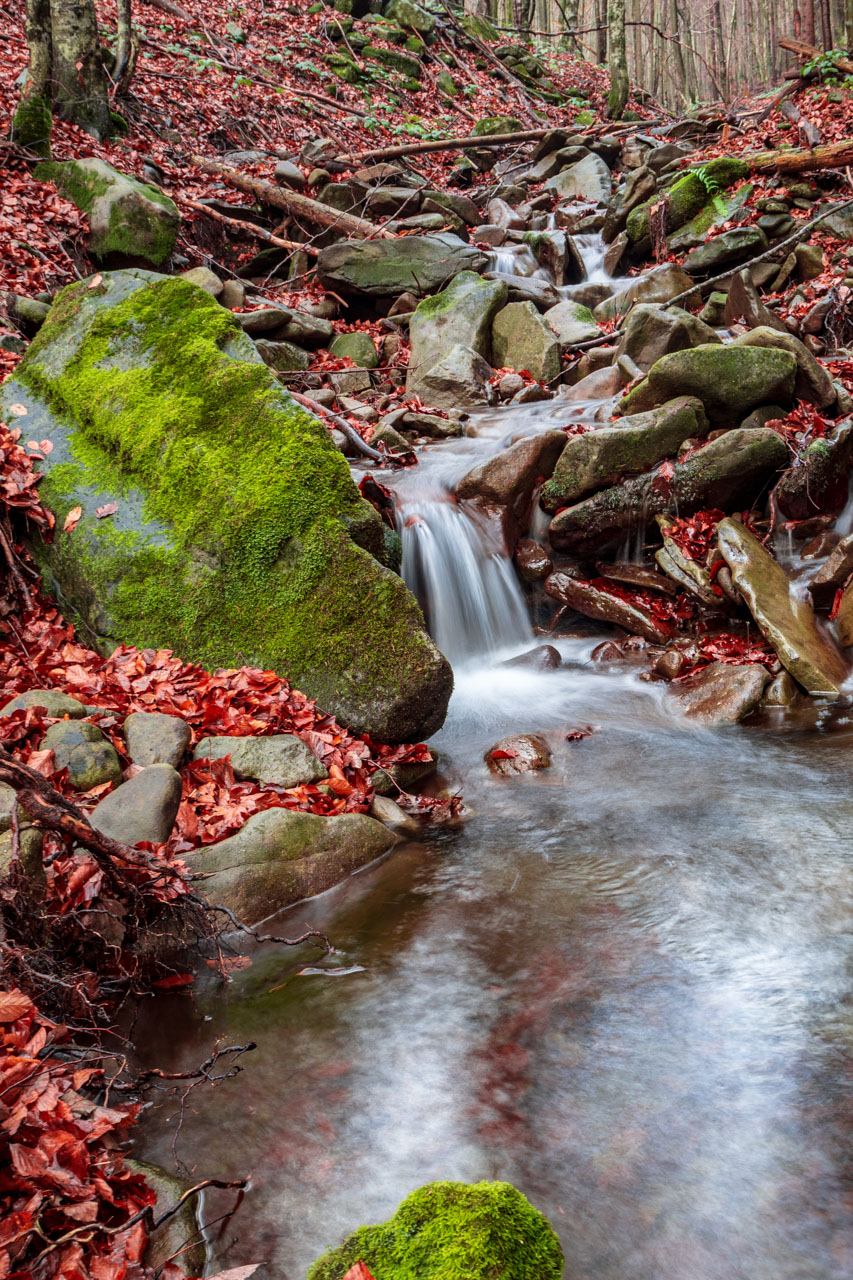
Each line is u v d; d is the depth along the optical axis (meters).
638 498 6.85
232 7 19.86
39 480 5.66
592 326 10.60
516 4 26.89
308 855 3.99
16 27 14.81
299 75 18.61
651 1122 2.64
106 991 3.34
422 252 11.30
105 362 5.87
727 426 7.18
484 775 5.13
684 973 3.29
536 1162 2.53
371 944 3.61
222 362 5.50
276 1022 3.18
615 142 17.44
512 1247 1.98
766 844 4.14
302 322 10.29
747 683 5.71
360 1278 1.91
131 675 4.91
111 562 5.28
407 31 22.44
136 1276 2.17
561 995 3.22
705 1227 2.31
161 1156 2.61
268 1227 2.37
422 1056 2.97
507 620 6.99
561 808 4.68
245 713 4.67
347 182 13.52
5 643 5.21
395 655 4.92
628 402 7.30
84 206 9.77
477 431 8.63
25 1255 2.13
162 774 3.89
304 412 5.28
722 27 37.09
